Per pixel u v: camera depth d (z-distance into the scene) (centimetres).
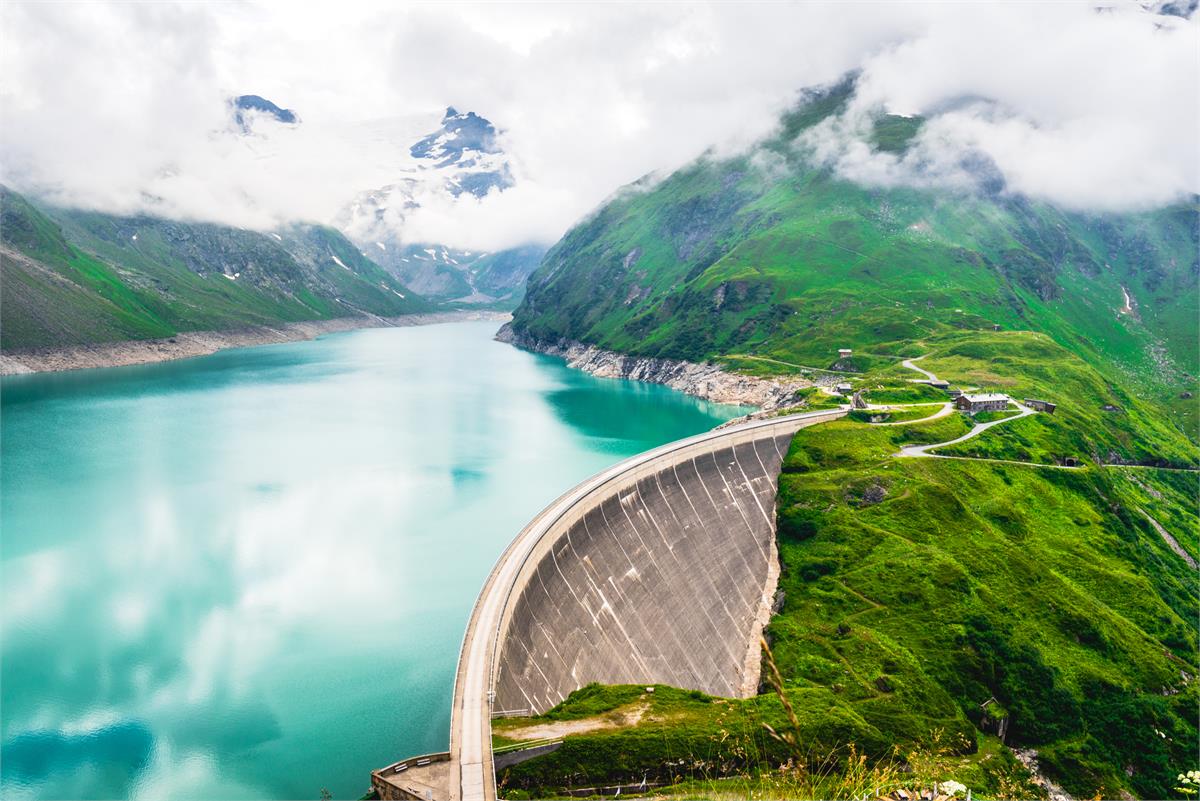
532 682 8144
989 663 11019
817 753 8238
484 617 7906
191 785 7994
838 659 11062
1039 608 12381
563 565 10138
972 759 9350
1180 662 11769
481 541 14850
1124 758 9994
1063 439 18938
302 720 9056
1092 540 14975
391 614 11750
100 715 9131
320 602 12150
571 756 6819
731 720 8000
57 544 14412
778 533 15000
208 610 11844
